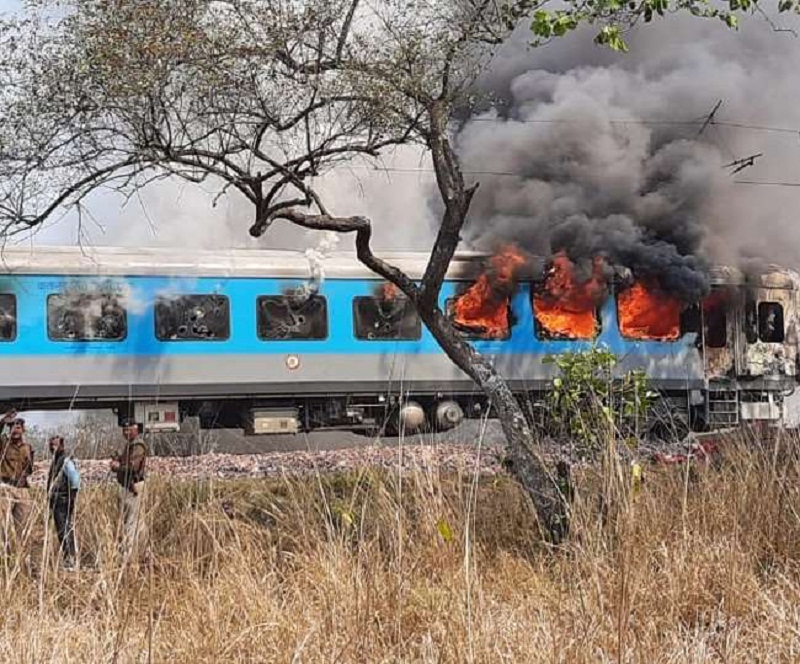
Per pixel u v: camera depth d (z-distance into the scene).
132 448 17.81
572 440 19.05
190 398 39.00
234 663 12.05
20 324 37.28
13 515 14.13
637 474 13.45
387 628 12.73
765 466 16.83
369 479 15.84
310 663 11.87
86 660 11.35
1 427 18.09
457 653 11.60
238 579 13.73
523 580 14.82
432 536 14.30
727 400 46.28
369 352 41.03
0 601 12.26
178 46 19.78
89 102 20.33
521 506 18.72
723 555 14.44
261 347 39.88
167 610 13.13
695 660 11.85
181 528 15.20
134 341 38.44
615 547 13.45
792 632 12.39
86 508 15.29
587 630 11.82
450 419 41.66
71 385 37.62
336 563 13.88
